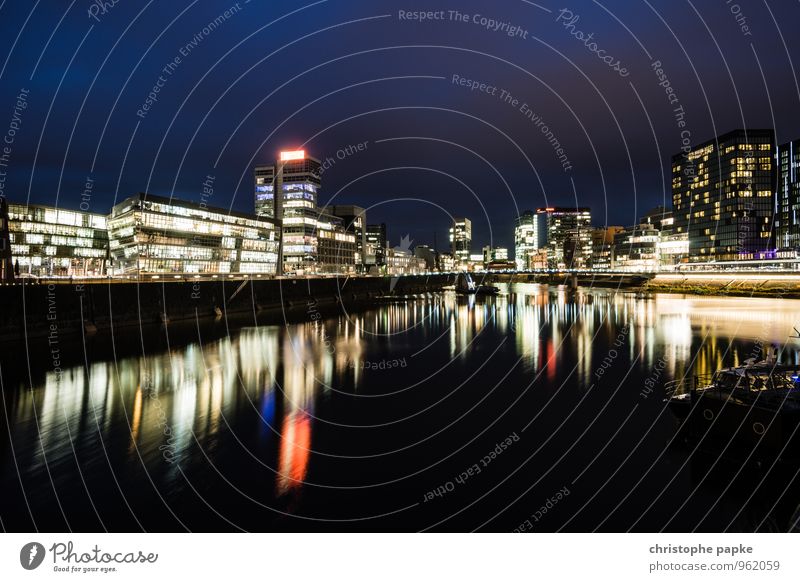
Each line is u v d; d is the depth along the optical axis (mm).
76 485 19156
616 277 178375
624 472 19766
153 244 106938
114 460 21672
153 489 18891
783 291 112000
